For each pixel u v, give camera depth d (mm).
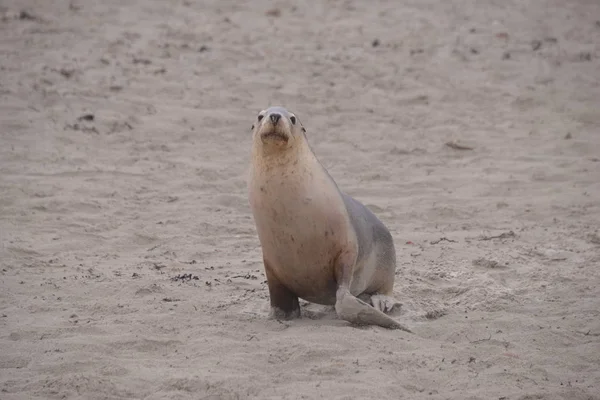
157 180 46844
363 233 29562
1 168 46656
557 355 26094
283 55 67562
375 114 58500
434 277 34062
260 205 27781
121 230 39688
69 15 74125
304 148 27703
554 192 46344
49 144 50375
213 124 55281
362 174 49438
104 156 49656
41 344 25984
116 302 30203
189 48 67688
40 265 34469
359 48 70062
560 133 55625
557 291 32406
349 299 27609
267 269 28984
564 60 69062
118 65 63125
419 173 49750
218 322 28172
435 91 62625
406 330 27797
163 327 27625
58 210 41594
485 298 31484
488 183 48031
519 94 62219
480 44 72188
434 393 23188
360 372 24094
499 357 25594
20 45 65875
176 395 22562
